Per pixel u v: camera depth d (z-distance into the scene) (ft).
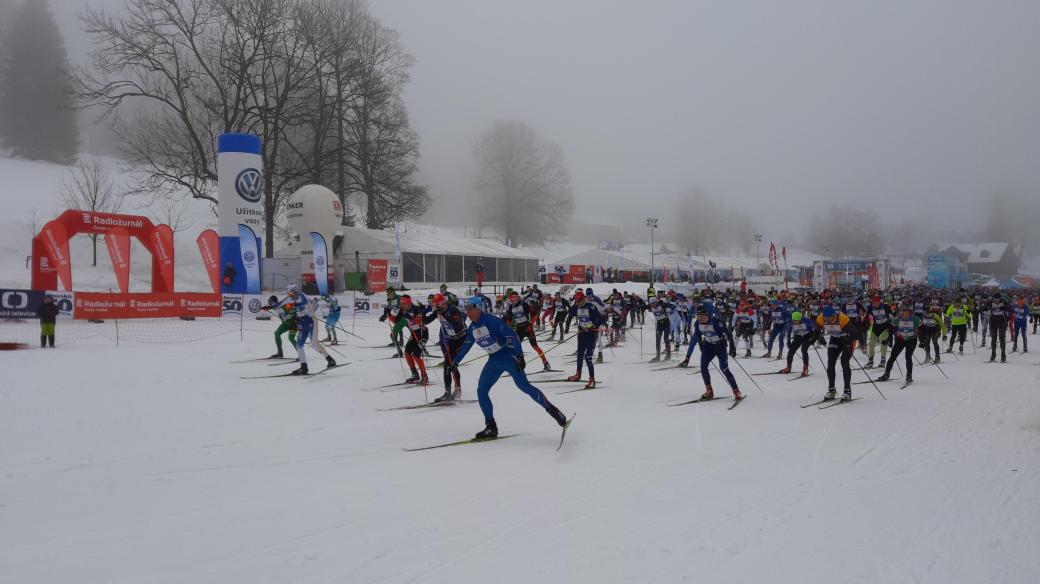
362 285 115.03
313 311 41.81
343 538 14.85
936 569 13.34
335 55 140.05
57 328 62.03
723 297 75.41
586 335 39.52
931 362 55.57
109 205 134.82
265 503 17.42
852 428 27.91
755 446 24.43
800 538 15.02
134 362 44.60
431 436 25.93
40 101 216.33
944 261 200.23
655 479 19.93
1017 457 22.97
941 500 18.01
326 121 142.82
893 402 35.04
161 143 136.15
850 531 15.52
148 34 120.47
